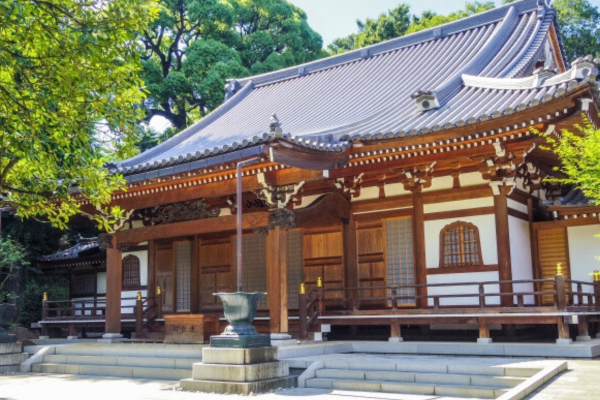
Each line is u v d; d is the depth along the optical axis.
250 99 29.80
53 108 10.52
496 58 22.92
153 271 23.64
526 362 12.68
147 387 13.53
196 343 17.84
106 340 19.91
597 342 15.16
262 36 41.66
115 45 10.23
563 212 18.16
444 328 18.09
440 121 17.84
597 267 17.84
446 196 18.00
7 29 9.58
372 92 24.14
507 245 16.92
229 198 19.77
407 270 18.50
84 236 32.09
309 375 13.43
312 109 24.47
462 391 11.62
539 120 15.09
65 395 12.52
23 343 20.84
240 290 13.89
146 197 19.11
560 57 25.53
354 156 17.69
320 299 18.17
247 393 12.11
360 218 19.44
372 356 15.11
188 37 43.00
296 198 17.70
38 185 11.08
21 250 26.70
